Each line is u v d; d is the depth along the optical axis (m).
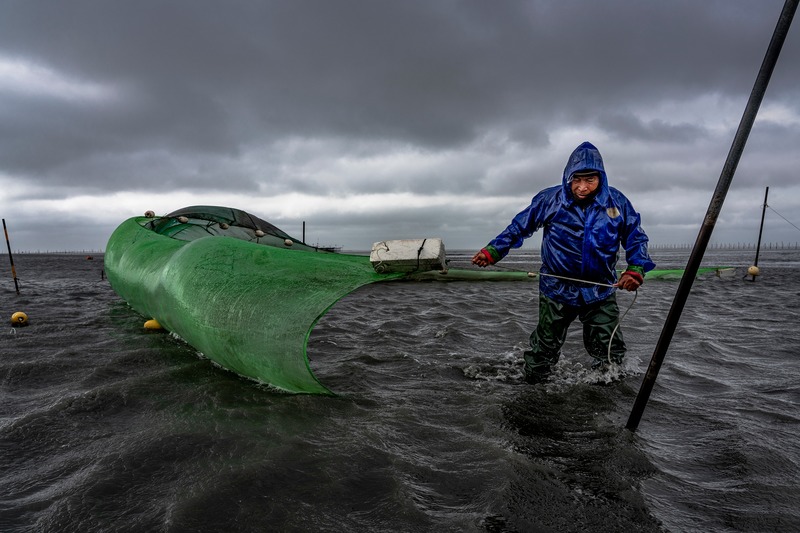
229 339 4.55
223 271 5.07
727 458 3.06
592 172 4.50
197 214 11.32
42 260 50.44
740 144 2.99
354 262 4.95
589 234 4.58
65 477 2.74
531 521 2.34
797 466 2.95
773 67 2.88
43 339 6.43
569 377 5.01
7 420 3.61
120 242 9.92
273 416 3.68
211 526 2.25
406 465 2.89
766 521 2.37
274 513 2.36
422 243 4.46
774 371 5.19
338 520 2.32
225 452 3.03
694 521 2.38
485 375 5.06
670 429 3.58
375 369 5.22
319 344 6.46
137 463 2.88
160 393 4.21
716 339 6.86
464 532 2.23
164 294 5.80
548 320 4.86
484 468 2.88
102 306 10.12
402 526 2.28
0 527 2.25
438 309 10.05
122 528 2.23
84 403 3.90
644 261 4.48
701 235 3.14
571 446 3.24
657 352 3.38
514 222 4.98
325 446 3.14
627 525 2.33
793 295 13.15
